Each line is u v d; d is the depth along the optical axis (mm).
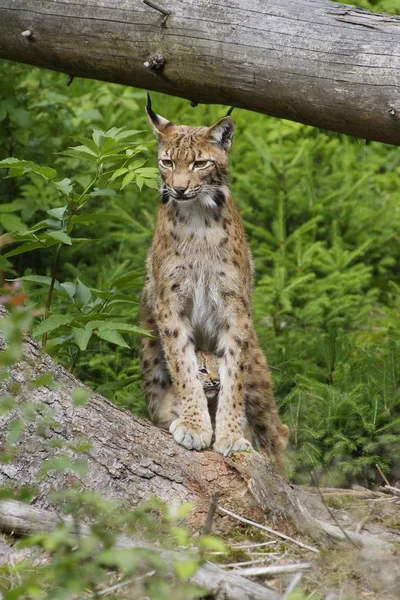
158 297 11008
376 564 8320
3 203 15117
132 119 17734
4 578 7602
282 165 16266
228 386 10664
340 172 16516
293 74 9766
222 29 10133
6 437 8523
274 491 9180
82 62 11297
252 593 7277
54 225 10523
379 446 10969
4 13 11469
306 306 13805
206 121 17984
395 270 15969
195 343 11438
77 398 7273
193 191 10672
